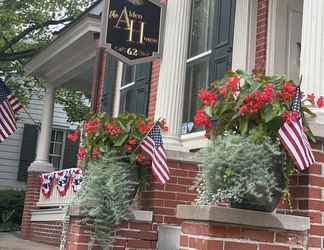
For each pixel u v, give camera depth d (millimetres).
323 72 4477
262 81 3910
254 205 3822
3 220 17406
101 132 5824
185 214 3930
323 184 4160
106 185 5570
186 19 6883
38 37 21797
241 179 3711
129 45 6785
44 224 13070
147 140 5738
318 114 4336
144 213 5945
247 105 3822
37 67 14023
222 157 3783
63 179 12180
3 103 11539
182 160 6504
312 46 4547
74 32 11258
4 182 20172
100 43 6699
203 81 7781
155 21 6914
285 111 3791
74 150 21000
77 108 20781
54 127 20906
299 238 3924
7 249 10633
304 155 3732
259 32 6934
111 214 5602
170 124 6645
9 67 20906
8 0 20219
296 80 6699
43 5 21234
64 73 13414
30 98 20562
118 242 5789
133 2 6863
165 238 5953
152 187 6379
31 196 13914
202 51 7996
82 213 5621
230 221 3707
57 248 11234
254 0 7070
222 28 7531
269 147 3791
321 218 4102
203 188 3945
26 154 20328
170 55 6793
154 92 8703
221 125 4043
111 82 10773
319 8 4566
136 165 5863
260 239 3793
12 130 11539
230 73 4125
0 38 20703
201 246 3715
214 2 7863
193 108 7855
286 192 3879
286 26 6836
